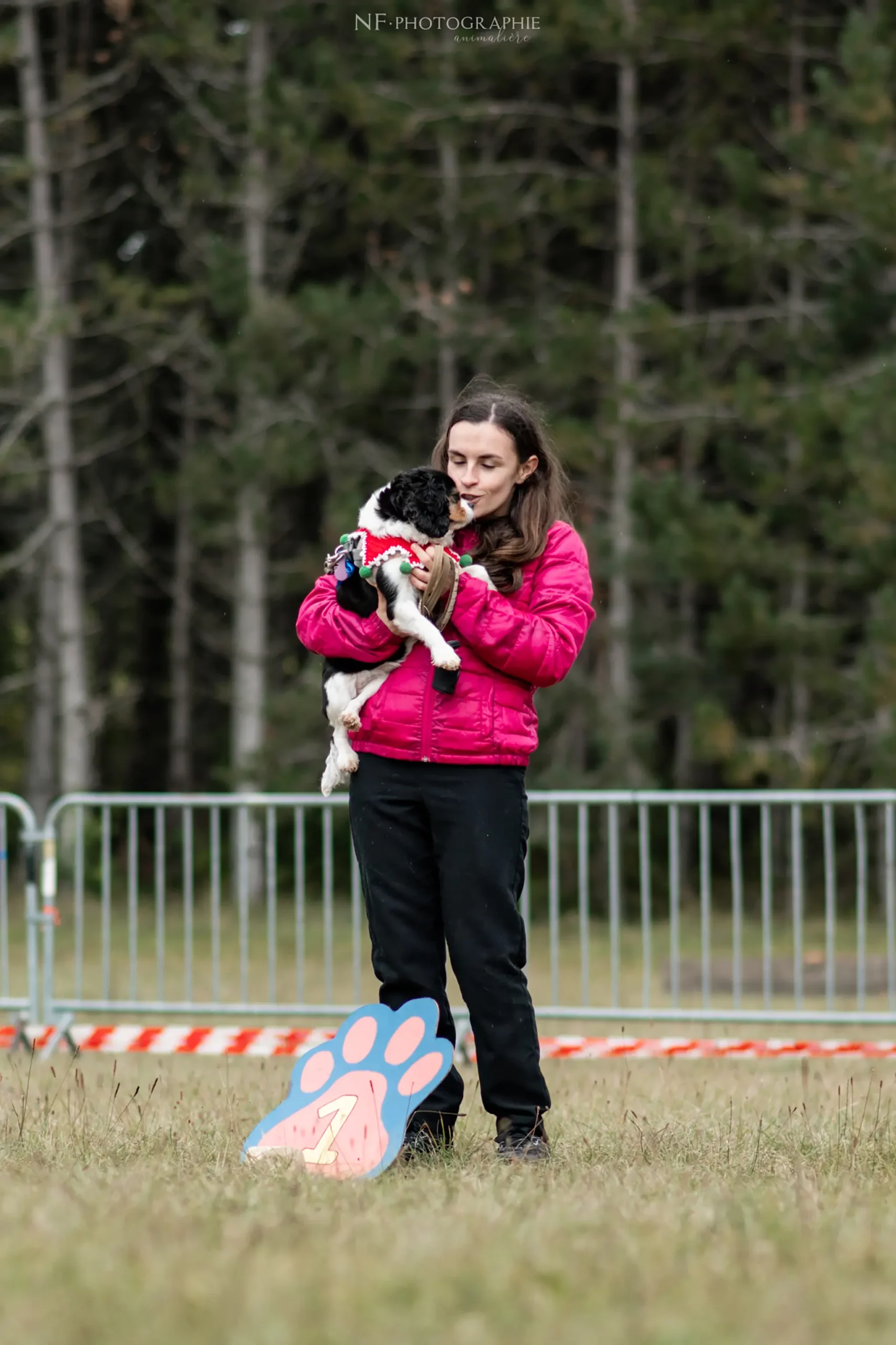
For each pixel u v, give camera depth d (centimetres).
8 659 8388
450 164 6375
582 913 2623
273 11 6431
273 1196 1177
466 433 1424
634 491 5750
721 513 5791
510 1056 1398
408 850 1409
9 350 5881
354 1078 1403
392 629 1373
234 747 7362
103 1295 888
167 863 6638
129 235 7588
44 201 6425
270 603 7944
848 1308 874
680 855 6850
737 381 5803
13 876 7394
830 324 6238
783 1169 1364
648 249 6738
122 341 7100
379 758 1407
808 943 5209
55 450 6512
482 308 6269
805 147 5766
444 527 1380
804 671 5909
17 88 7150
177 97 6938
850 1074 2353
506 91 6756
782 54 6469
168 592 8156
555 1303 878
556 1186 1245
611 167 7094
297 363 6103
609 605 6994
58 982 4022
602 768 6200
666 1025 3431
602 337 5956
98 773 8944
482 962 1383
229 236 7012
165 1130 1545
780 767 5753
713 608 7775
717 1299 888
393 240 7088
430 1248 989
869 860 6744
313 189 6794
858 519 5538
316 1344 804
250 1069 2377
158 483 6512
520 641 1351
